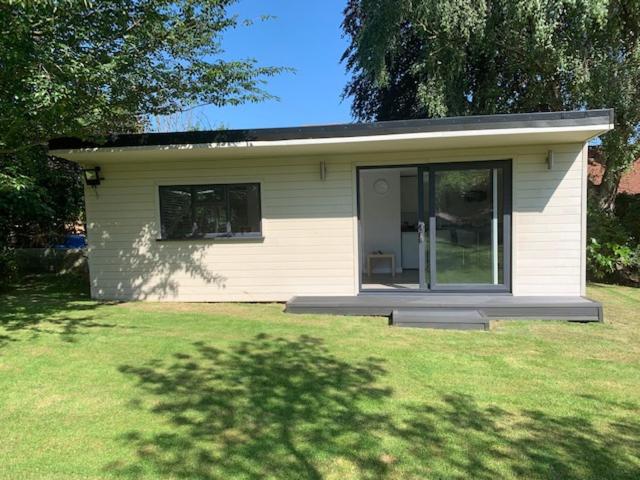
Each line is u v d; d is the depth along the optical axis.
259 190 7.93
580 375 4.20
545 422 3.23
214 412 3.39
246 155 7.71
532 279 7.16
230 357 4.74
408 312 6.34
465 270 7.39
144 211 8.23
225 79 7.05
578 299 6.73
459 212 7.36
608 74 9.38
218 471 2.60
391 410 3.42
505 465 2.66
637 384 3.98
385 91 14.90
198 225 8.12
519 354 4.83
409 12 10.45
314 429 3.12
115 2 5.64
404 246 10.63
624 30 9.82
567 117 5.93
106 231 8.34
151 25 6.12
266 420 3.26
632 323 6.21
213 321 6.47
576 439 2.98
